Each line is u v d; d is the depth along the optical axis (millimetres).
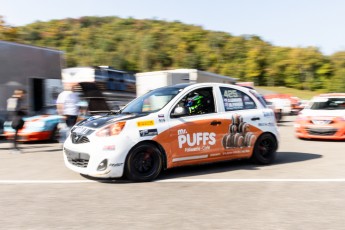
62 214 4113
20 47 12180
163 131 5898
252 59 95125
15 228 3676
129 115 5969
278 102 20516
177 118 6109
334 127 11047
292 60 93250
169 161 5992
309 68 91625
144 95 6766
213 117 6445
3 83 11664
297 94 83312
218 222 3846
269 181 5742
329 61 92438
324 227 3699
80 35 111312
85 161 5645
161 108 6094
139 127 5719
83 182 5691
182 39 106562
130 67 94688
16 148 9117
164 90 6621
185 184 5555
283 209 4301
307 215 4078
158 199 4727
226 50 101312
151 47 100312
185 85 6605
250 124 6867
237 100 6902
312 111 11930
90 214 4113
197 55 99375
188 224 3783
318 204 4500
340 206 4422
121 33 114188
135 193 5027
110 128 5582
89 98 14711
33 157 8336
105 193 5027
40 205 4457
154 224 3781
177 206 4418
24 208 4340
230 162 7457
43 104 12852
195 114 6324
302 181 5738
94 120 6055
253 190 5180
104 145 5488
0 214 4117
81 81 14766
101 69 15164
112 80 15750
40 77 12812
